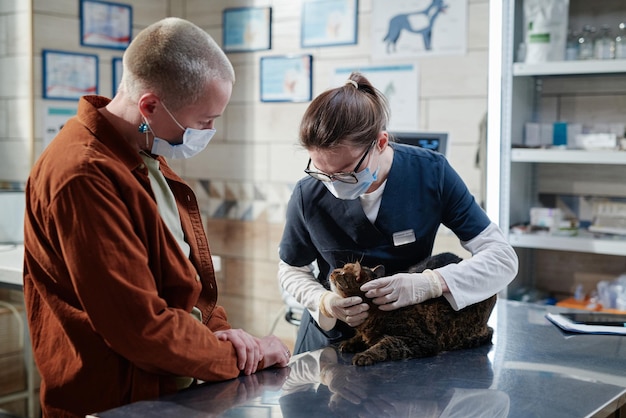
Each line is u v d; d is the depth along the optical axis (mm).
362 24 3959
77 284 1425
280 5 4262
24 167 4055
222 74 1559
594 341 1898
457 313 1781
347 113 1666
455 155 3729
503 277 1850
